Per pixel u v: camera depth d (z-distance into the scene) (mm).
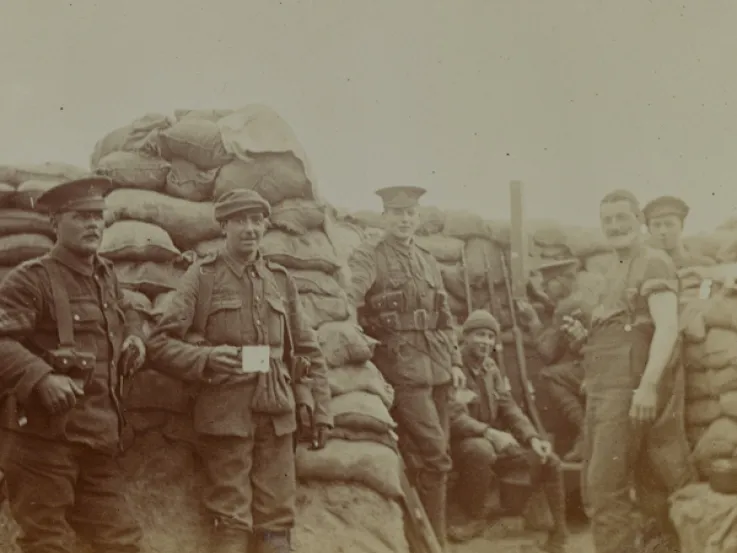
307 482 3939
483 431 4637
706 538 4520
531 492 4684
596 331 4934
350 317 4281
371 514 3955
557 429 4977
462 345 4797
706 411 4688
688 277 4957
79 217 3609
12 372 3467
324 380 3932
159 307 3844
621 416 4777
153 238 3916
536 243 5035
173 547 3686
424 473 4445
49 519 3490
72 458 3549
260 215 3898
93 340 3598
